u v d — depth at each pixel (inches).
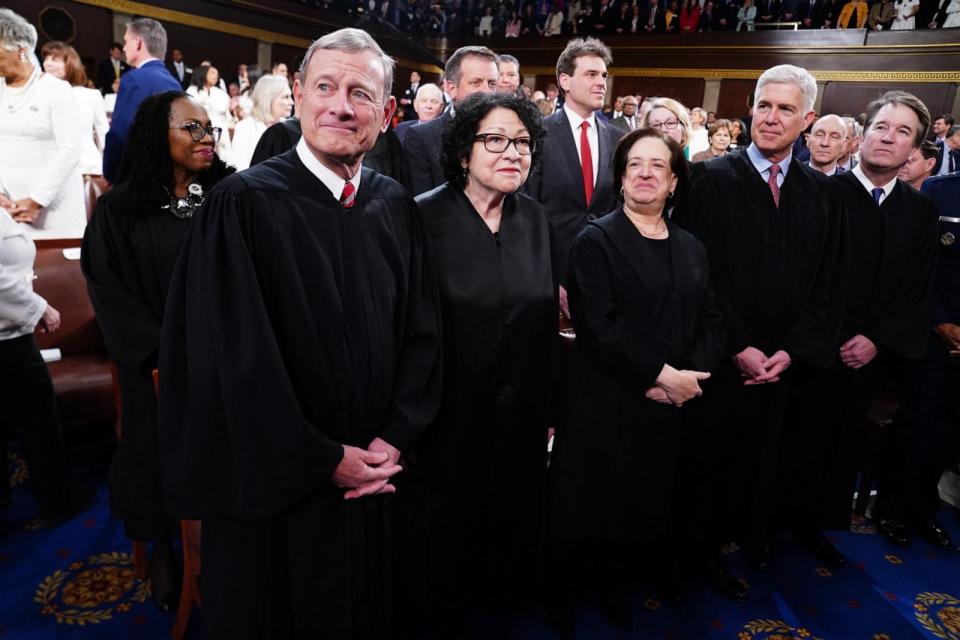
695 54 541.0
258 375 51.9
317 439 53.6
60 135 125.4
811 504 103.7
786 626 88.0
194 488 53.9
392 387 61.9
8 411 92.8
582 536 83.3
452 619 80.5
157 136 74.7
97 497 108.0
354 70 54.1
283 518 57.1
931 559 105.7
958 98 448.8
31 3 411.8
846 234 91.7
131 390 76.6
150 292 76.4
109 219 74.8
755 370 87.0
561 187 117.3
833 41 488.1
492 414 73.0
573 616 85.7
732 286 89.1
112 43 449.1
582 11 588.7
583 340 80.1
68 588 87.0
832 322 90.2
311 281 55.2
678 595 91.0
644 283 78.6
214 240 52.8
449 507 73.6
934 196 108.7
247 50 519.8
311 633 59.4
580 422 82.1
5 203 122.0
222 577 57.6
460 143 70.2
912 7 462.0
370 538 61.9
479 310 70.4
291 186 55.9
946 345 102.5
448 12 622.8
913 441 107.9
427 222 71.6
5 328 88.3
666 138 79.9
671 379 76.4
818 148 141.3
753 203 88.5
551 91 429.1
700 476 91.7
